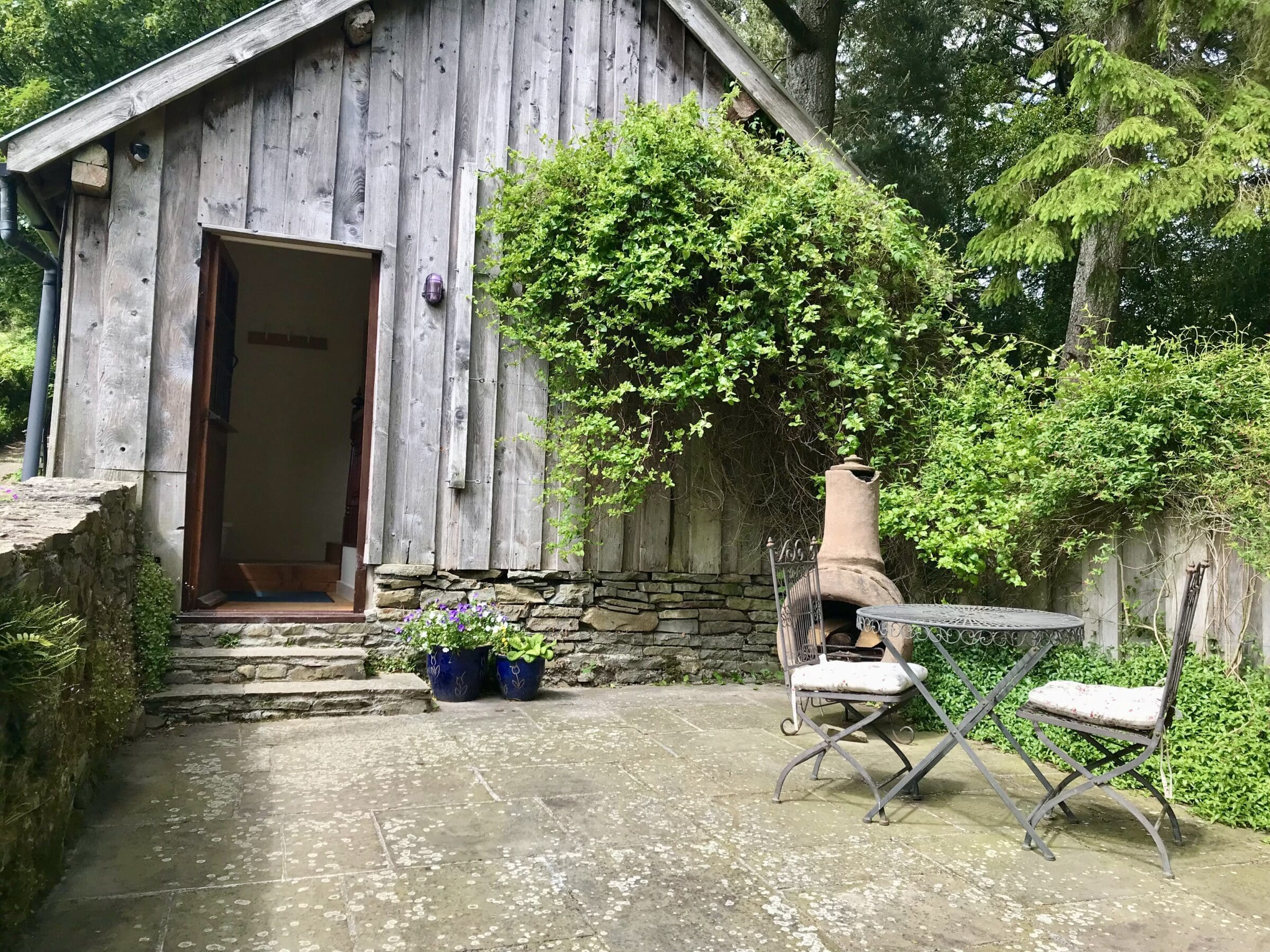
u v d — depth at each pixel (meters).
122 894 2.52
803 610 4.64
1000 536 4.54
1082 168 7.81
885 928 2.44
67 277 4.95
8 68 13.61
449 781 3.63
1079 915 2.57
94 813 3.15
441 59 5.71
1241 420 4.00
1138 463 4.10
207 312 5.25
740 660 6.27
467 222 5.66
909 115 12.83
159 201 5.09
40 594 2.56
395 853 2.86
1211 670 3.78
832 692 3.52
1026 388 5.85
